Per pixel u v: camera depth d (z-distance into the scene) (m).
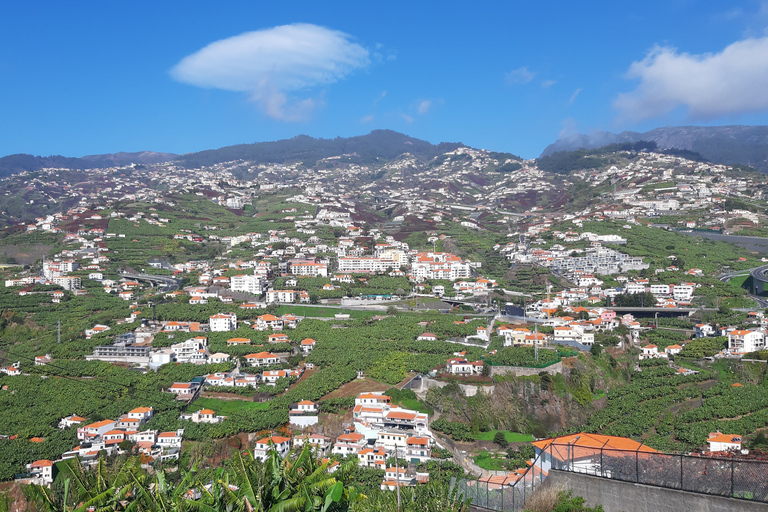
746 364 198.50
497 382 185.38
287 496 58.31
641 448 92.75
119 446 156.62
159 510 58.44
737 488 62.22
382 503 75.94
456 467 139.62
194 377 199.38
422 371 196.25
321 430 164.38
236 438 159.38
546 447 81.62
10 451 150.50
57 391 186.62
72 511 59.62
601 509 66.19
